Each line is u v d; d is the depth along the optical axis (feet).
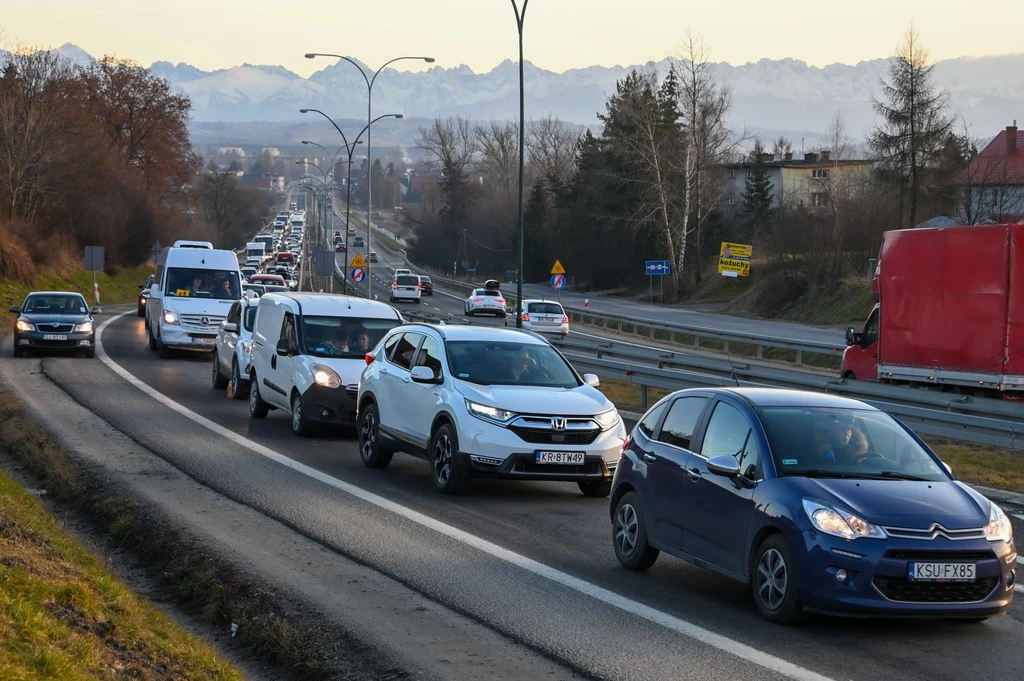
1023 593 35.94
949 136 260.21
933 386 92.94
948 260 89.86
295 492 50.08
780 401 35.35
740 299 284.61
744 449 33.99
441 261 560.20
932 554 29.71
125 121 384.68
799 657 28.04
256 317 81.71
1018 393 86.22
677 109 342.85
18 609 24.63
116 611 29.27
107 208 325.62
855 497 30.76
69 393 85.97
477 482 55.42
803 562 30.25
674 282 316.19
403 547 39.75
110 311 234.79
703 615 31.99
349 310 74.49
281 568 36.17
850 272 254.47
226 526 42.29
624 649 28.40
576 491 53.93
